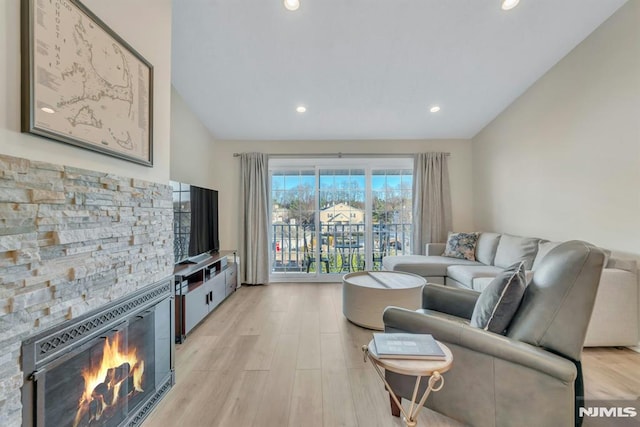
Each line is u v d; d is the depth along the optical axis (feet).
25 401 3.18
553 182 10.12
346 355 7.58
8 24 3.09
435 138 15.49
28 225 3.18
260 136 15.08
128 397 5.02
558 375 3.92
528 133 11.28
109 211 4.45
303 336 8.75
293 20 7.85
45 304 3.39
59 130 3.59
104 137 4.35
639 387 6.15
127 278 4.87
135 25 5.17
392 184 15.72
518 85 11.05
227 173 15.43
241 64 9.58
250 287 14.55
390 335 4.78
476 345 4.46
